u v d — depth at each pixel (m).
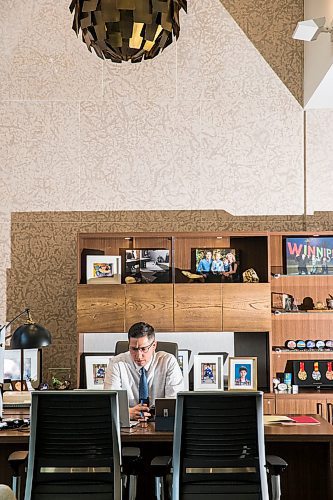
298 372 6.95
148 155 7.24
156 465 4.61
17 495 4.73
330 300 7.00
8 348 7.09
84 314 6.76
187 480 4.46
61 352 7.14
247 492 4.44
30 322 5.79
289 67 7.29
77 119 7.25
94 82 7.27
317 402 6.61
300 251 6.98
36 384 6.89
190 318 6.76
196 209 7.21
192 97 7.27
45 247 7.20
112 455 4.49
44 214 7.21
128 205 7.21
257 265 7.09
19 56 7.27
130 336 5.55
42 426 4.51
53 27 7.30
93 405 4.49
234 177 7.22
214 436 4.45
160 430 4.96
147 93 7.27
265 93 7.28
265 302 6.76
